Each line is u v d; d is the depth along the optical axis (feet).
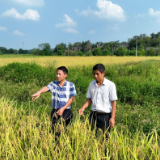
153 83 24.86
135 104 20.66
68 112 11.38
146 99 20.65
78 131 9.27
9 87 25.43
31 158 7.71
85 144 8.55
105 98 10.02
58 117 11.24
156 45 355.36
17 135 9.63
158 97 21.36
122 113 17.03
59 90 11.17
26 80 31.19
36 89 24.20
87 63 67.15
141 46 332.39
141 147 8.05
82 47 416.05
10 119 11.38
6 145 8.35
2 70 35.40
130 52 255.50
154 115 15.99
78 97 21.97
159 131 12.93
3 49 400.67
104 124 10.21
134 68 41.22
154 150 7.96
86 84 26.94
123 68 42.75
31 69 35.01
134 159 7.59
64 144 8.44
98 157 7.40
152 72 38.55
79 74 38.55
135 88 23.59
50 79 32.48
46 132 9.74
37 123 11.12
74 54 303.07
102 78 9.87
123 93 22.24
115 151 8.07
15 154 8.17
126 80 28.12
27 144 9.11
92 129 10.53
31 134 9.36
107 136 9.86
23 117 11.64
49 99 21.13
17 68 35.19
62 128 9.53
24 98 21.90
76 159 7.76
